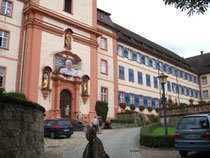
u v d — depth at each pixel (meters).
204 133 8.53
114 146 12.45
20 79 21.06
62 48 23.89
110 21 33.94
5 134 5.99
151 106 38.84
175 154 9.81
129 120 28.06
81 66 25.38
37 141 8.20
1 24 20.95
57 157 9.52
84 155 4.38
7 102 6.22
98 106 25.92
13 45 21.34
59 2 24.77
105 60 31.09
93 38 27.66
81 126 21.84
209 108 19.91
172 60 47.75
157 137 11.62
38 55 21.59
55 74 22.64
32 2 22.30
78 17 26.52
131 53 37.19
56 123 16.16
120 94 32.81
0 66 20.12
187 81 52.34
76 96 24.08
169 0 8.43
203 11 8.39
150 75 40.38
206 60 59.16
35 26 21.89
